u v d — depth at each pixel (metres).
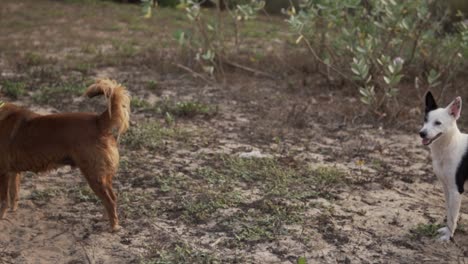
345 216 7.57
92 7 23.42
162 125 10.64
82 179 8.31
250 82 13.93
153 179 8.34
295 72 14.81
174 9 24.55
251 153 9.45
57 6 22.98
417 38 13.30
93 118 6.75
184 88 13.16
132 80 13.52
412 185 8.69
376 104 11.63
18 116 6.79
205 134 10.30
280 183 8.37
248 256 6.52
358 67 11.23
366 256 6.67
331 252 6.70
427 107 7.25
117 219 6.95
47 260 6.33
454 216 6.98
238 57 15.70
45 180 8.23
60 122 6.69
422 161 9.65
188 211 7.46
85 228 7.01
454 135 6.93
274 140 10.21
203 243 6.75
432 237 7.14
